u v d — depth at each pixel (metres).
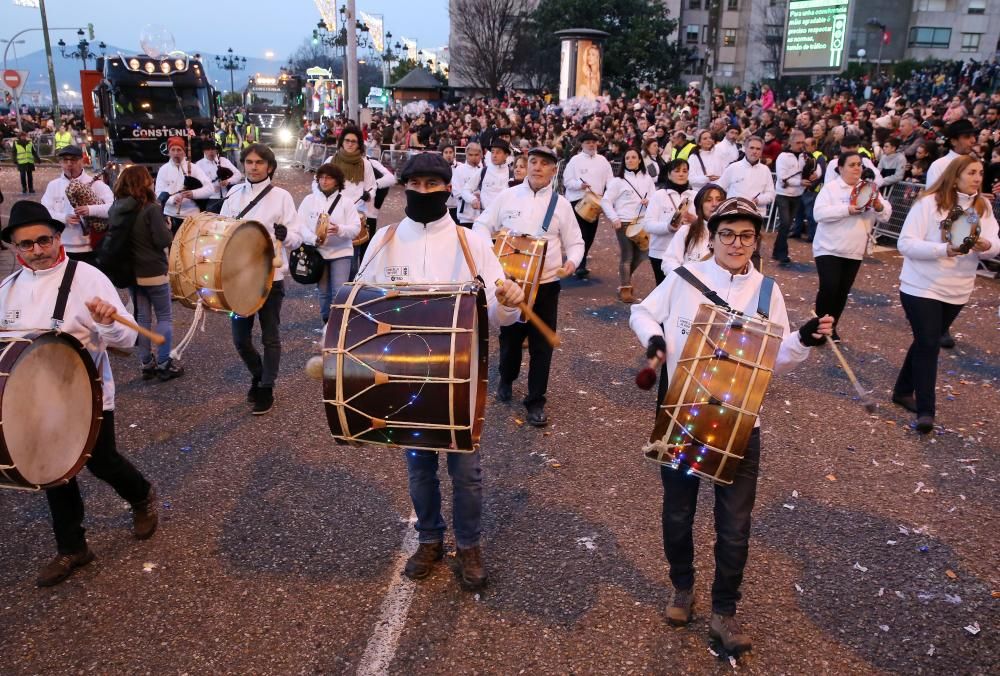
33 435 2.95
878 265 10.66
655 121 19.88
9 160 31.36
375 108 53.16
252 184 5.59
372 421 2.78
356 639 3.12
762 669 2.96
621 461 4.74
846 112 18.98
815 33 36.03
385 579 3.52
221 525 3.97
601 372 6.37
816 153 12.63
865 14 52.75
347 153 7.79
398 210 15.84
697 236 5.25
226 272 4.29
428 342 2.72
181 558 3.68
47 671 2.93
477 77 44.62
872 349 6.98
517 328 5.41
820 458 4.80
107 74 17.44
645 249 7.77
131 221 5.69
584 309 8.38
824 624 3.23
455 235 3.34
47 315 3.32
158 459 4.71
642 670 2.96
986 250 4.85
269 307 5.31
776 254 10.93
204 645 3.08
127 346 3.40
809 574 3.58
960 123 6.97
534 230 5.19
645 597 3.39
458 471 3.35
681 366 2.69
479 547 3.49
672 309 3.04
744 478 2.91
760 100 25.44
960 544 3.85
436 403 2.71
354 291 2.95
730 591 2.99
